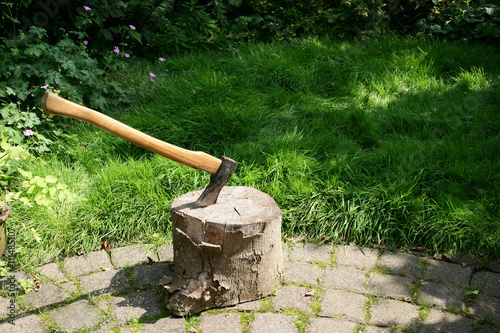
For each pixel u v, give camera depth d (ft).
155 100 15.87
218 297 8.87
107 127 8.07
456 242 10.65
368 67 17.85
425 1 21.61
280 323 8.56
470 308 8.96
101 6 17.92
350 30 22.12
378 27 21.74
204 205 9.19
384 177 12.36
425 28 21.58
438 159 12.76
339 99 16.49
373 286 9.61
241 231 8.46
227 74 17.67
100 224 11.31
